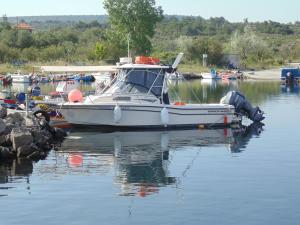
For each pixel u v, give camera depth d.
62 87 35.75
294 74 72.94
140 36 91.44
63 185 17.27
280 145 24.59
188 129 29.86
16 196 15.98
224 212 14.48
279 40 138.88
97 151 23.12
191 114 29.94
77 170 19.42
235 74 79.56
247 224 13.60
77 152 22.84
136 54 91.94
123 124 28.52
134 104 28.38
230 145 24.75
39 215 14.29
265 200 15.51
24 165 20.11
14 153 21.33
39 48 93.38
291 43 126.44
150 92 29.45
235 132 28.98
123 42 90.06
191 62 95.94
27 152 21.38
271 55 110.12
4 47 85.44
